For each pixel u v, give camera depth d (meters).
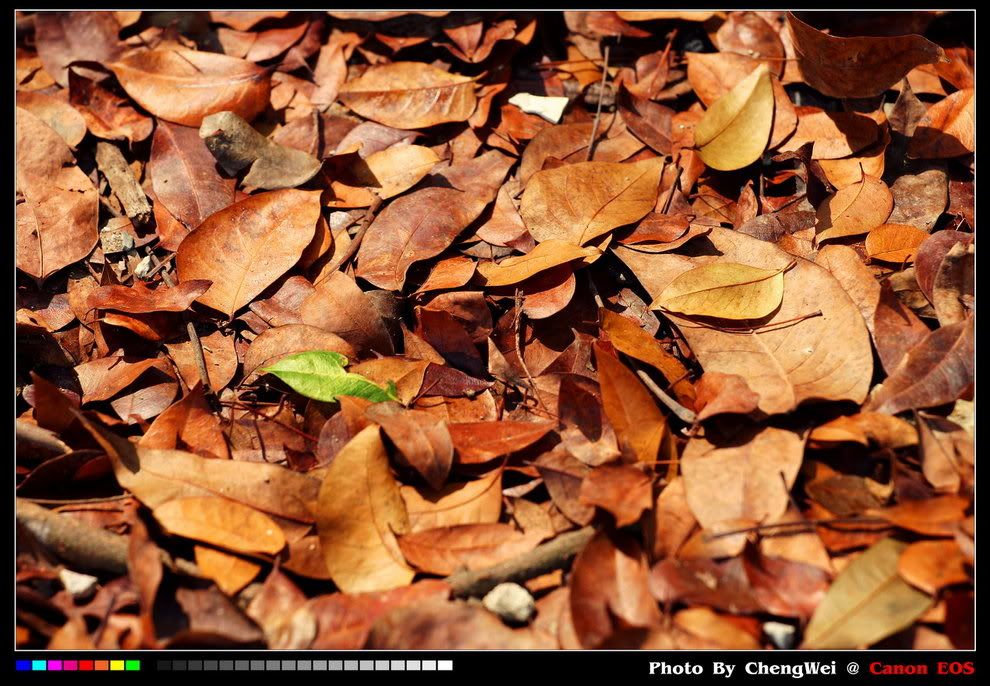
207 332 1.15
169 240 1.18
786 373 1.10
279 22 1.26
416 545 1.07
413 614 1.04
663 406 1.11
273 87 1.24
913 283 1.13
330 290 1.14
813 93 1.22
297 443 1.12
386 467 1.08
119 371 1.14
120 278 1.18
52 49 1.26
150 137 1.22
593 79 1.24
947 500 1.05
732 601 1.04
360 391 1.11
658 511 1.07
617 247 1.15
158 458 1.08
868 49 1.17
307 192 1.16
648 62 1.24
